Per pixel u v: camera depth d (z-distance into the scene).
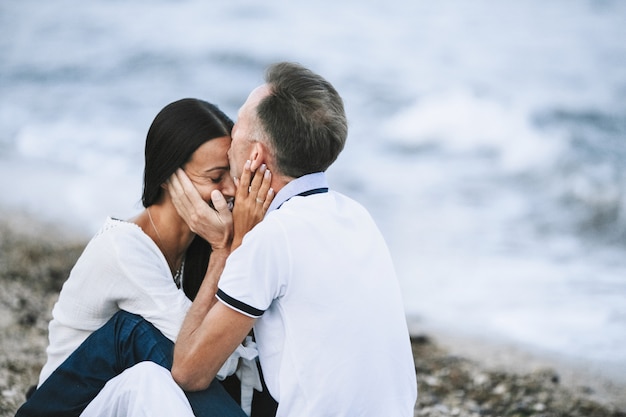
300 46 22.69
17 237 9.42
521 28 25.25
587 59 21.95
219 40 22.81
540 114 17.28
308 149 3.46
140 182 12.57
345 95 18.61
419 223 11.28
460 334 7.66
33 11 26.20
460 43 23.45
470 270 9.55
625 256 10.32
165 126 3.74
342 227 3.46
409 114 16.97
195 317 3.57
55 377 3.79
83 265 3.79
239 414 3.56
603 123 16.95
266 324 3.47
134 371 3.48
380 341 3.43
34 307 7.17
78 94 17.92
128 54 21.36
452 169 14.14
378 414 3.44
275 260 3.34
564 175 13.35
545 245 10.58
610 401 6.29
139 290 3.71
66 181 12.48
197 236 4.09
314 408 3.37
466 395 6.20
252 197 3.58
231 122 3.89
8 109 16.56
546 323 8.00
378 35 24.06
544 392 6.31
